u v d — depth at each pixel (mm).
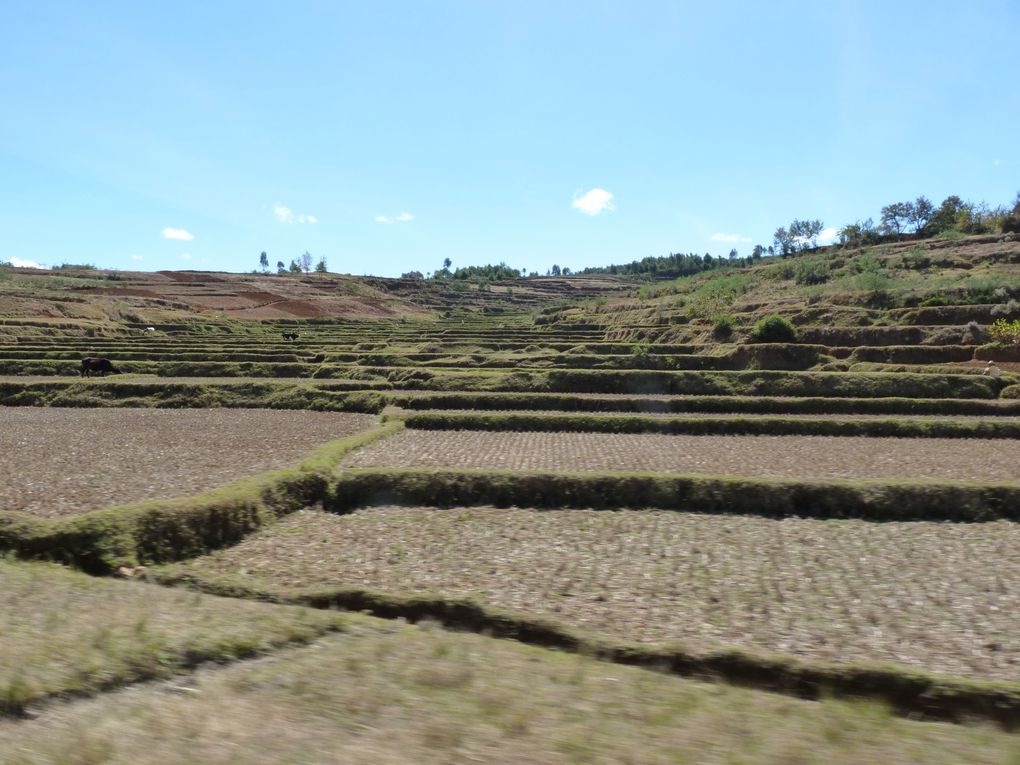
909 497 17609
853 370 51406
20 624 8000
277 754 5156
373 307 154625
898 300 67625
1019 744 5941
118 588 10047
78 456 23141
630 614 11062
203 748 5266
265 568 13484
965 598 11828
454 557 14086
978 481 18156
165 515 14422
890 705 8328
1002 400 38938
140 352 58969
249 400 40125
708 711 6328
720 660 9000
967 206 133625
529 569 13312
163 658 7324
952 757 5418
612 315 98000
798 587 12367
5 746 5332
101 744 5297
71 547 13398
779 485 18031
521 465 22297
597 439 28688
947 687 8250
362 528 16344
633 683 7148
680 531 16047
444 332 83000
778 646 9891
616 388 45719
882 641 10078
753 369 54219
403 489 18766
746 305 75875
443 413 33031
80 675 6762
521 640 10125
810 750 5461
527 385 45781
